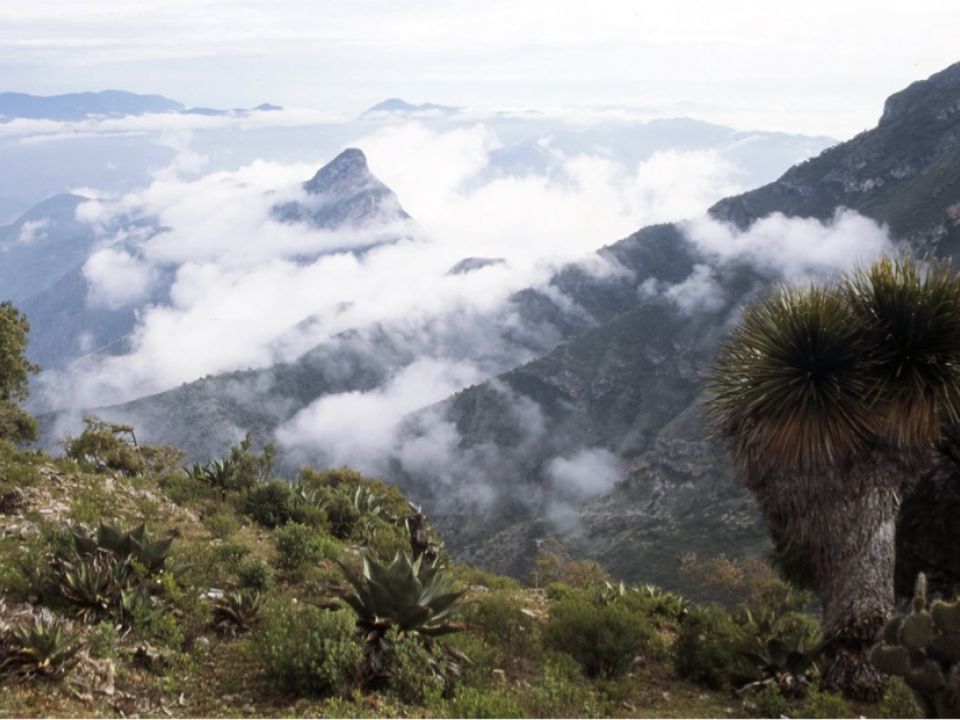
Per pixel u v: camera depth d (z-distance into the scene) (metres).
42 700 6.95
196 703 7.68
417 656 8.55
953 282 10.77
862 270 11.65
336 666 8.15
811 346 10.55
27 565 9.94
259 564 11.86
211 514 16.86
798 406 10.41
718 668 10.76
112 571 9.70
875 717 9.19
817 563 11.05
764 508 11.62
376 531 16.94
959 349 10.45
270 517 17.02
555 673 9.66
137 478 18.78
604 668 10.37
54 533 11.73
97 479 16.70
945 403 10.40
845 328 10.59
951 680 7.42
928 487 13.92
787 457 10.68
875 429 10.59
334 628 8.70
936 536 13.84
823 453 10.48
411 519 11.60
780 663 10.53
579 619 10.66
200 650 8.87
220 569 12.15
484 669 9.19
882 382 10.43
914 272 11.05
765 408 10.72
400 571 9.05
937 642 7.67
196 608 10.01
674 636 13.27
